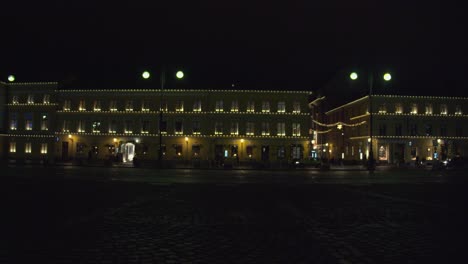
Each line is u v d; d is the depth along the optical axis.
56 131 69.50
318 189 21.06
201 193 18.16
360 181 27.69
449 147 71.06
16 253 7.25
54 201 14.38
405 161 70.50
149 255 7.23
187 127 67.31
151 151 67.75
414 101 71.69
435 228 10.06
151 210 12.66
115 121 68.88
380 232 9.53
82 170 37.06
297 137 66.62
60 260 6.84
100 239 8.48
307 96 67.31
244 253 7.45
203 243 8.23
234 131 67.00
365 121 73.81
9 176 26.94
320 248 7.89
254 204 14.48
